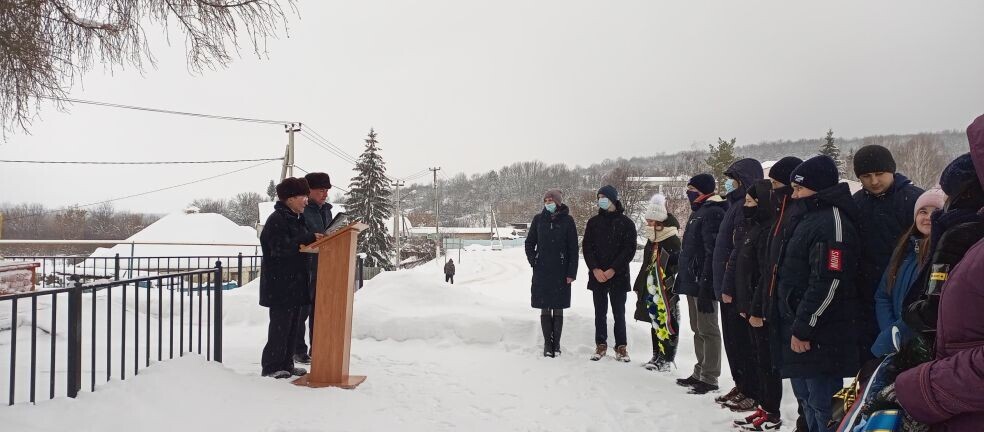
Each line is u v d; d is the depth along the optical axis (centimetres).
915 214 270
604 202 612
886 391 177
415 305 802
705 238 500
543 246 637
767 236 391
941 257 187
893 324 269
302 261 503
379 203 4150
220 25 568
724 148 3909
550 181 9662
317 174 595
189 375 412
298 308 520
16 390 406
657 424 418
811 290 320
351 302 505
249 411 391
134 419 336
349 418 397
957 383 146
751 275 406
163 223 3039
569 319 698
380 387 493
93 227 5484
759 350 406
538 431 401
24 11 534
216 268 489
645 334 674
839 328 318
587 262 623
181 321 459
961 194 206
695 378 515
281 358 493
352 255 498
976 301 150
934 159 4453
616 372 557
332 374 481
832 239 317
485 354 649
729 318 448
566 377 543
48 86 595
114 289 893
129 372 473
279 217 485
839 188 328
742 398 446
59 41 578
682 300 1109
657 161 9962
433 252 6119
